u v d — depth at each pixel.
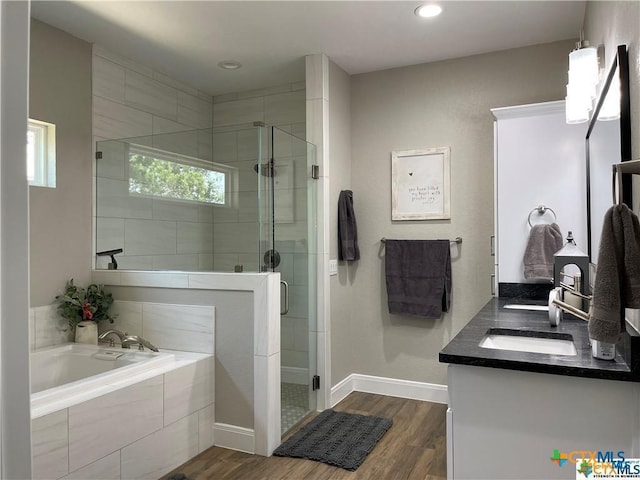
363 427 3.10
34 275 2.93
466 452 1.63
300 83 4.14
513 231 3.15
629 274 1.38
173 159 3.07
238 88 4.31
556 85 3.31
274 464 2.63
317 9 2.83
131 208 3.21
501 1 2.75
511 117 3.16
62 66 3.10
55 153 3.05
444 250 3.56
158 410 2.50
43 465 1.94
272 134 2.92
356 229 3.86
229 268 2.88
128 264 3.21
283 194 3.06
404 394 3.76
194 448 2.73
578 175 2.99
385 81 3.85
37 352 2.85
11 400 0.39
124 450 2.30
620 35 1.74
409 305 3.64
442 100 3.65
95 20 2.96
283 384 3.19
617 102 1.73
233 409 2.85
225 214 2.90
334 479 2.46
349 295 3.94
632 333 1.46
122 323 3.20
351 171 3.97
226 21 2.98
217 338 2.89
